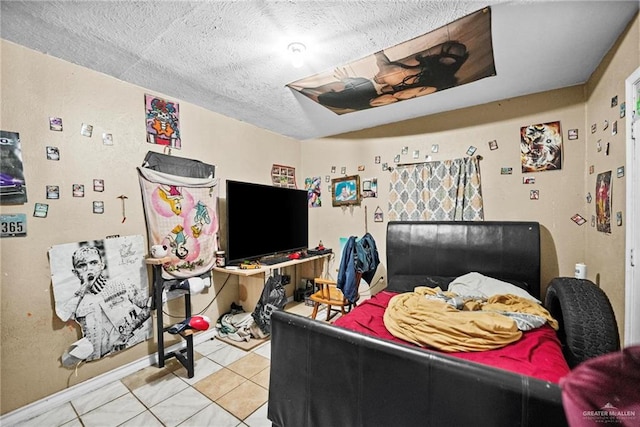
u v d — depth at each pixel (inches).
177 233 96.6
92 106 78.2
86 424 63.9
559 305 72.9
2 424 62.9
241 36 64.6
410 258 113.3
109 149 81.6
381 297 92.0
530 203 100.1
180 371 85.4
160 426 63.1
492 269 99.5
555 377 45.1
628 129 61.3
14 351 65.1
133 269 85.2
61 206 72.2
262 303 107.6
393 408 38.0
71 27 60.4
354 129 139.6
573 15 58.8
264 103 104.6
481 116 108.7
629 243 61.1
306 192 147.6
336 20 59.6
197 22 59.5
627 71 62.4
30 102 67.6
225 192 115.9
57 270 70.8
